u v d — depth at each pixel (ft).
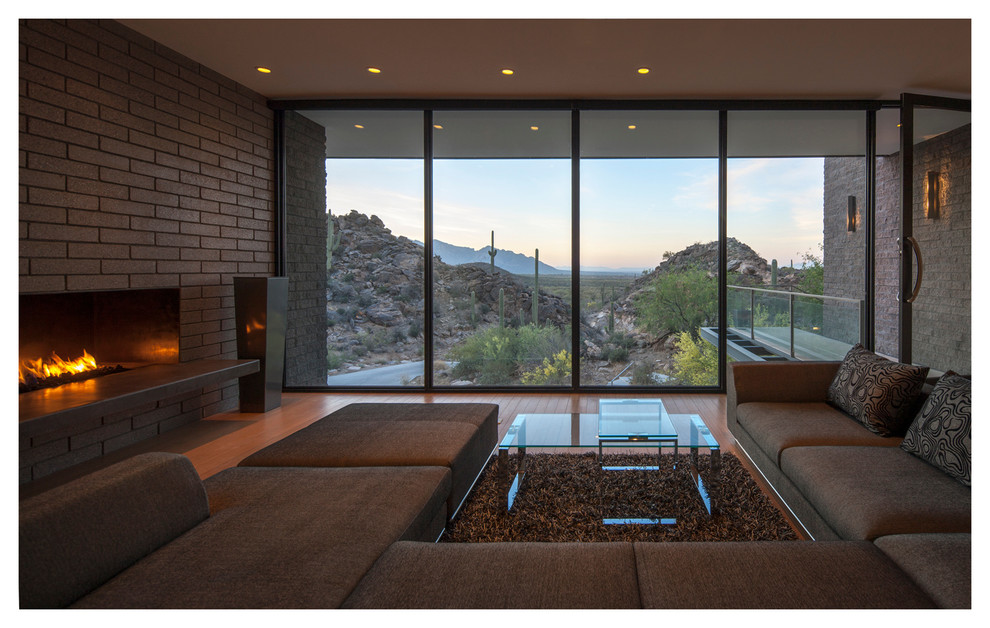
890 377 8.02
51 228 9.43
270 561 4.37
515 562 4.43
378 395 16.49
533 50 12.41
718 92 15.16
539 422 9.78
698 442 8.29
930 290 14.78
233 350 14.69
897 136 15.57
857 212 15.99
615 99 15.81
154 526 4.58
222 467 10.14
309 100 16.07
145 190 11.55
